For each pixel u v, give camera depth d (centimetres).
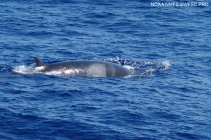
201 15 18262
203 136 8900
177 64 12925
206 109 10050
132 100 10238
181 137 8819
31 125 8988
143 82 11388
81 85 10925
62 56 13175
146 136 8762
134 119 9375
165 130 9031
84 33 15562
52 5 18638
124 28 16338
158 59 13312
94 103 9988
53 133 8769
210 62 13225
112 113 9569
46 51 13538
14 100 9956
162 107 9988
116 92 10625
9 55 12988
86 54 13438
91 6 18700
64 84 10931
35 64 12406
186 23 17188
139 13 18112
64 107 9750
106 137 8681
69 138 8644
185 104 10238
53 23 16400
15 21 16350
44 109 9619
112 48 14112
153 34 15812
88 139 8625
